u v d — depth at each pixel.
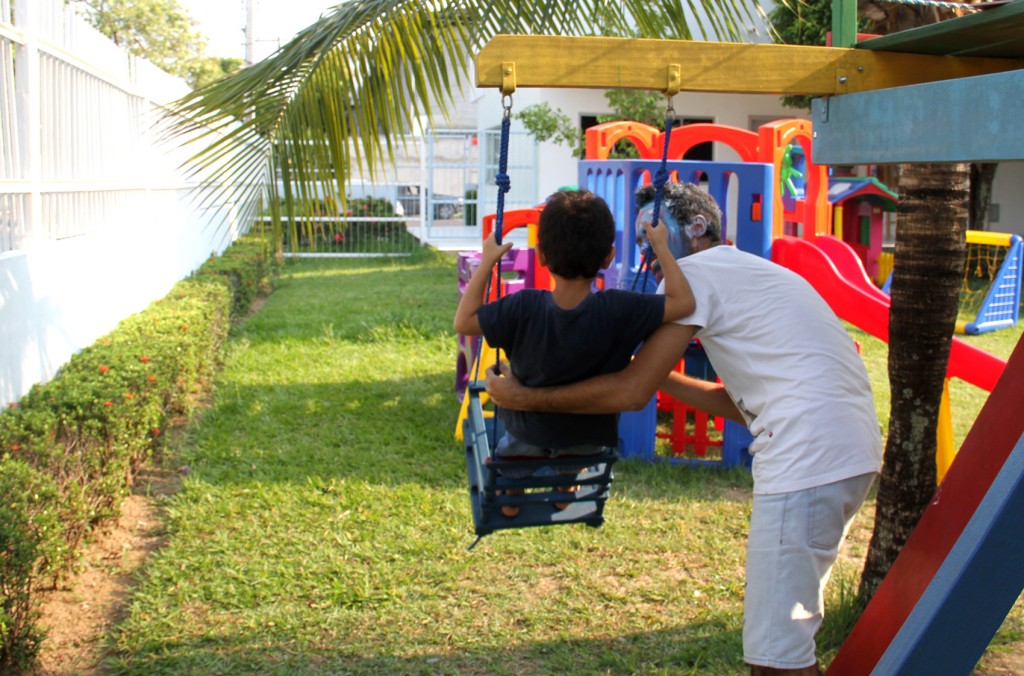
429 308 12.63
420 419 7.38
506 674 3.75
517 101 19.78
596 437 3.07
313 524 5.21
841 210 15.12
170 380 6.34
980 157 2.35
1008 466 2.22
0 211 5.00
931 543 2.84
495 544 4.98
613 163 6.57
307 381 8.59
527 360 2.89
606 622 4.20
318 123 4.29
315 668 3.78
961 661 2.24
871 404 3.00
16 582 3.55
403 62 4.29
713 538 5.11
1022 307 13.66
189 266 11.34
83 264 6.25
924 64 3.02
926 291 3.94
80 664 3.79
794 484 2.80
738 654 3.86
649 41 2.81
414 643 3.99
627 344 2.86
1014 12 2.44
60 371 5.56
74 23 6.32
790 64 2.90
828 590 4.47
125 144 7.82
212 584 4.45
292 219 4.45
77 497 4.36
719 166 6.34
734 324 2.97
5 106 5.06
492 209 21.28
